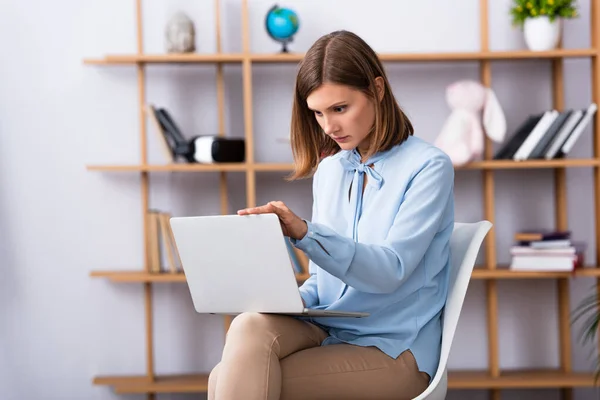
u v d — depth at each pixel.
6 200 3.39
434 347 1.78
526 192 3.43
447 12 3.40
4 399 3.41
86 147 3.40
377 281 1.65
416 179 1.77
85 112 3.40
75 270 3.42
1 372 3.41
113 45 3.39
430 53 3.17
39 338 3.42
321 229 1.61
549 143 3.14
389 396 1.69
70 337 3.43
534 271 3.13
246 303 1.67
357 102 1.72
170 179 3.42
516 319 3.45
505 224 3.44
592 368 3.43
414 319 1.78
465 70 3.41
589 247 3.42
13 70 3.38
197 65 3.40
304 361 1.66
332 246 1.61
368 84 1.73
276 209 1.56
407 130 1.84
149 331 3.33
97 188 3.41
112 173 3.41
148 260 3.25
